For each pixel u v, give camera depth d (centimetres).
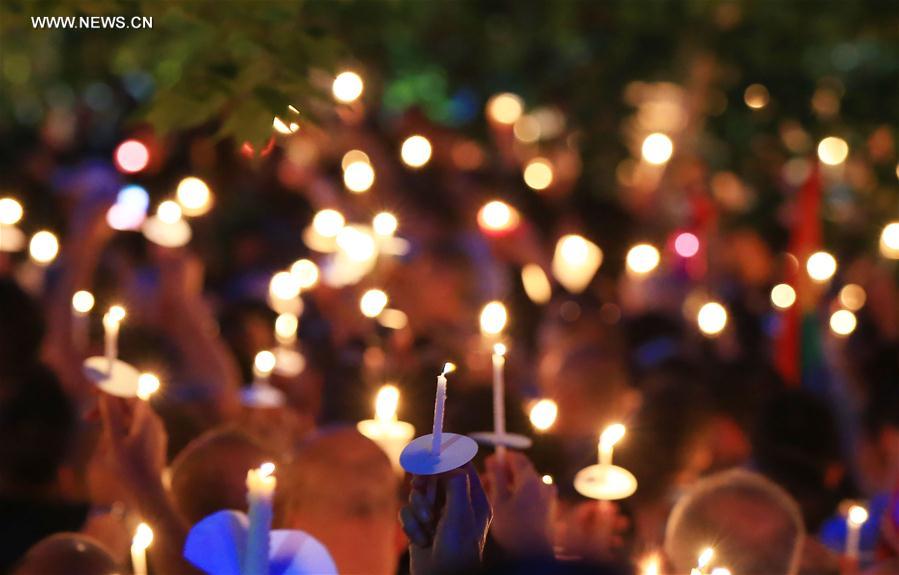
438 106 1540
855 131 1348
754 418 589
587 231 1098
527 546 352
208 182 967
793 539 427
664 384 560
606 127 1450
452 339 770
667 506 530
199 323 661
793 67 1391
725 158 1379
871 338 948
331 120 1099
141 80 1205
